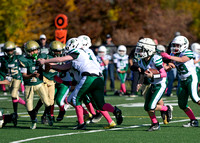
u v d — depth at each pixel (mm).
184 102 20344
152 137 17359
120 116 19438
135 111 27234
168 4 122125
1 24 67375
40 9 71312
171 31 92938
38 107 22562
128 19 91312
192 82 20078
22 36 66188
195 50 36219
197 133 18344
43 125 21672
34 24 69312
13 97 24547
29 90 20469
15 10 65750
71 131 19297
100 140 16734
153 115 19125
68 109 29141
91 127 20609
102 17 89750
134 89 40625
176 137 17328
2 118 20484
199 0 138750
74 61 19266
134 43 82250
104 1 89375
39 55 21953
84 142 16312
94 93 19344
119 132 18750
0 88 47094
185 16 108000
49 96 22906
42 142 16344
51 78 22906
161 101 20984
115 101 35156
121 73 41500
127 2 92938
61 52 22438
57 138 17266
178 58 19750
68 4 76938
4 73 24531
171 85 40156
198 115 24703
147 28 93188
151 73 18625
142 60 19141
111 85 47031
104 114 19781
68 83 22891
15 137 17625
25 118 24500
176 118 23516
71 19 74188
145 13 94188
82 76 19125
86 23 83438
